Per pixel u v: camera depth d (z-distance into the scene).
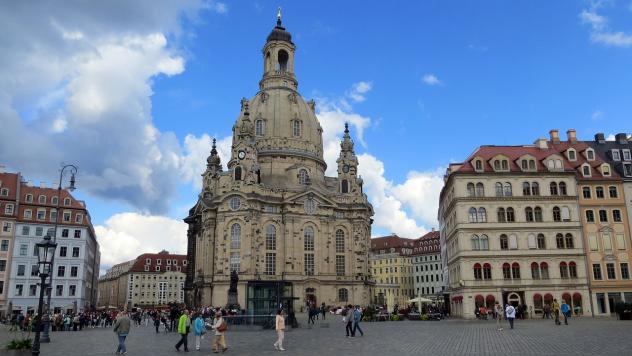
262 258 116.62
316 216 122.19
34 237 115.00
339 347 36.69
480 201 85.19
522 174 86.56
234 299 75.94
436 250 179.25
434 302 132.00
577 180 87.50
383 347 35.81
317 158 134.62
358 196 127.94
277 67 145.50
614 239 85.69
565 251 83.94
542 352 30.27
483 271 82.88
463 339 40.91
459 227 84.12
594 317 76.62
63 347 41.91
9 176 118.25
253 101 140.50
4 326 87.19
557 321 57.62
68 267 118.38
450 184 90.50
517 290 82.19
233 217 115.75
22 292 111.44
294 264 117.31
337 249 124.06
